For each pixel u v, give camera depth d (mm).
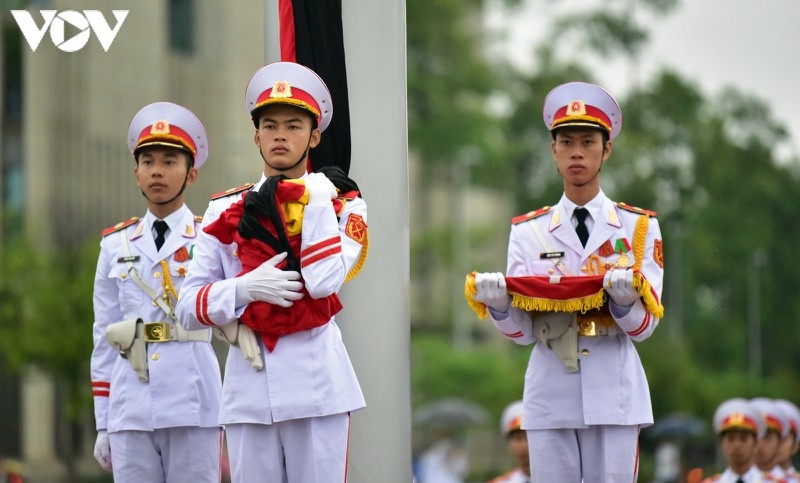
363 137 18500
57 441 65312
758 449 29172
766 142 119375
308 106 15227
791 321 111312
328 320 14961
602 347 16969
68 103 68938
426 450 91938
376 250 18344
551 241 17312
